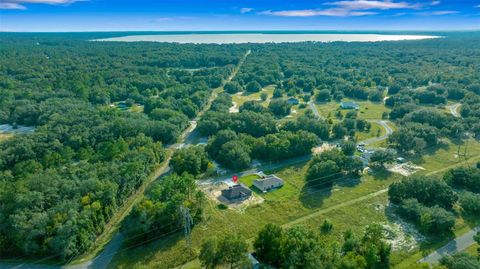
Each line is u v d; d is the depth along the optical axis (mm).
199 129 152000
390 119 177375
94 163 106938
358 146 137500
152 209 79875
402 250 75312
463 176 103625
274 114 183000
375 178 111375
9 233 73562
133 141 126750
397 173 114750
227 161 119000
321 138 146250
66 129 131875
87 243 74688
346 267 60031
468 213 89500
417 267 62438
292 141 129000
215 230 82875
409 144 130500
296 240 67375
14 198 78312
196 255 74062
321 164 108250
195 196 89500
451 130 146500
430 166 120000
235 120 151500
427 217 80562
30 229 72062
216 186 105812
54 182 86562
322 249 64625
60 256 71812
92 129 133500
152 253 74750
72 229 72812
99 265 71188
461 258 64438
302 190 103688
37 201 78875
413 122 154000
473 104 179750
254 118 151125
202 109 195875
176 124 152125
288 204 95312
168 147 138875
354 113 176125
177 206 81938
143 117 158625
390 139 136250
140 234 78250
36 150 118250
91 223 77562
